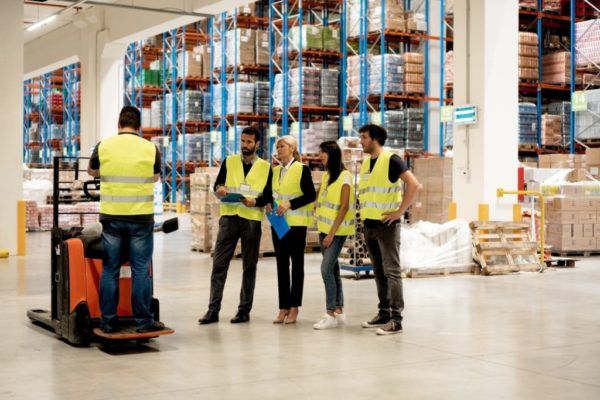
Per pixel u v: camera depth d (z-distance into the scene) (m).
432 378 5.56
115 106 24.03
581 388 5.30
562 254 15.12
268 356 6.25
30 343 6.76
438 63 21.44
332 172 7.42
